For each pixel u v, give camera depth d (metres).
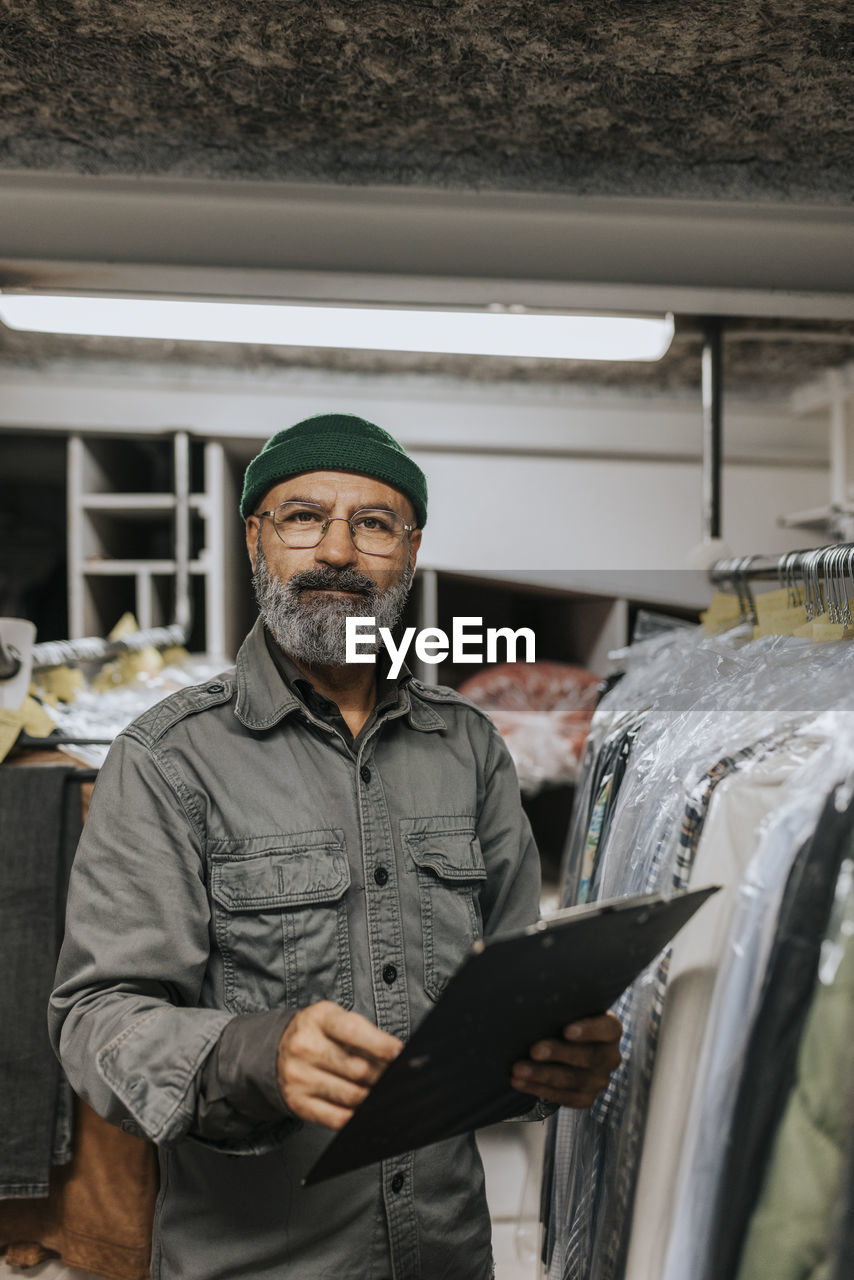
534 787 2.37
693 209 1.40
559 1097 0.80
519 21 1.05
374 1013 0.91
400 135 1.32
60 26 1.07
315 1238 0.88
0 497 3.54
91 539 2.53
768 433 2.54
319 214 1.37
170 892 0.87
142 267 1.37
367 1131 0.65
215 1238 0.88
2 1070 1.26
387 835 0.96
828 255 1.43
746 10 1.02
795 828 0.69
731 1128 0.66
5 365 2.37
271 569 1.00
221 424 2.42
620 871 1.04
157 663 2.01
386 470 1.00
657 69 1.15
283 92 1.21
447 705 1.12
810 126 1.29
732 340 2.05
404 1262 0.90
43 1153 1.25
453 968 0.95
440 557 2.51
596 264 1.41
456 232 1.39
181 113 1.26
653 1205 0.81
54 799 1.32
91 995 0.84
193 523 2.97
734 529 2.60
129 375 2.40
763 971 0.67
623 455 2.55
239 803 0.92
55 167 1.38
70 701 1.68
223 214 1.36
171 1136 0.75
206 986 0.92
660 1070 0.83
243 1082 0.73
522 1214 1.77
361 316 1.57
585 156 1.38
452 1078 0.69
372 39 1.09
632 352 1.74
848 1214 0.56
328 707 0.99
